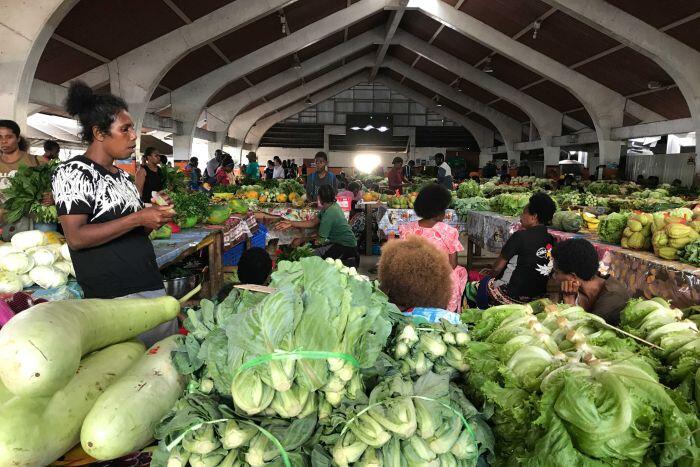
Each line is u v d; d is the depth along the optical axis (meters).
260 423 1.05
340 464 1.00
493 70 19.05
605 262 3.86
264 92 20.45
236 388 1.04
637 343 1.57
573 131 21.97
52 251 2.44
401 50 22.30
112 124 2.01
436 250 2.05
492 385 1.25
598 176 16.34
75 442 1.08
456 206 7.60
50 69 10.30
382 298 1.43
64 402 1.04
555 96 19.08
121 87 11.65
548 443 1.10
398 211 7.16
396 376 1.18
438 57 20.06
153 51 11.57
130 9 9.55
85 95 2.00
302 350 1.04
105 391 1.10
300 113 30.91
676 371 1.30
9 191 2.75
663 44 11.47
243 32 13.52
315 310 1.11
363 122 30.31
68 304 1.16
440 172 10.21
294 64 17.84
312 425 1.05
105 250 2.12
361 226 8.91
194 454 1.01
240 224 5.52
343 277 1.27
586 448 1.07
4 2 6.87
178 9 10.55
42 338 0.97
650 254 3.55
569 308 1.75
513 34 14.95
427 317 1.81
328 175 8.09
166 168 5.20
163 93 15.66
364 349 1.15
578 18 11.58
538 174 25.23
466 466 1.12
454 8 15.08
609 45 12.98
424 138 31.44
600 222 4.09
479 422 1.20
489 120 25.67
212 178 12.49
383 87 31.02
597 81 15.84
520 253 3.70
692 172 14.02
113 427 1.01
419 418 1.06
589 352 1.32
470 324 1.88
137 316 1.36
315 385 1.03
